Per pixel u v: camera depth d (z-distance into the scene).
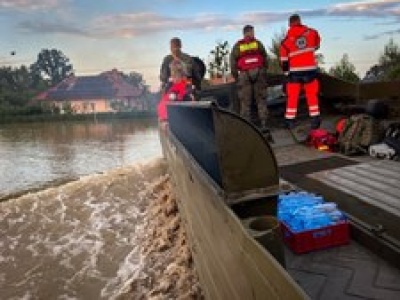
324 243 3.56
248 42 8.20
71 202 14.20
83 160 30.94
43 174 25.20
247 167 2.62
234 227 2.33
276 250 2.14
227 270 2.65
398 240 3.30
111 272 9.23
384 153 5.82
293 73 7.91
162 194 12.81
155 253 8.95
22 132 64.31
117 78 94.94
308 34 7.75
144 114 84.56
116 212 12.81
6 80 102.00
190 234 5.54
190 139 4.27
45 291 9.24
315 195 4.31
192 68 8.38
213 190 2.87
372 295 2.87
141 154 32.19
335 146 6.78
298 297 1.51
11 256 11.25
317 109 7.88
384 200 4.14
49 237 12.14
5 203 15.20
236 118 2.57
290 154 6.75
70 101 91.31
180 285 6.85
